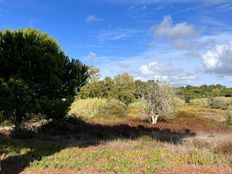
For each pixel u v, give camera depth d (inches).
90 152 572.4
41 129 903.7
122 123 1201.4
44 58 813.2
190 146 641.6
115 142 720.3
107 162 488.4
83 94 2263.8
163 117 1334.9
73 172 439.5
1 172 423.2
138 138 817.5
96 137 829.2
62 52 895.1
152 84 1343.5
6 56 793.6
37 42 839.7
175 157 524.7
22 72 798.5
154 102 1312.7
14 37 811.4
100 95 2289.6
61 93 896.3
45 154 551.2
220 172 437.7
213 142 676.7
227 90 4584.2
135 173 432.8
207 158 509.0
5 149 596.7
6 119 847.1
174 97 1400.1
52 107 836.6
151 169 446.9
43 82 831.7
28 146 639.1
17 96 787.4
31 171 439.8
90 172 440.8
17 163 482.3
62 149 610.2
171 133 957.2
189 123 1263.5
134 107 2039.9
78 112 1448.1
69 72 899.4
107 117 1413.6
